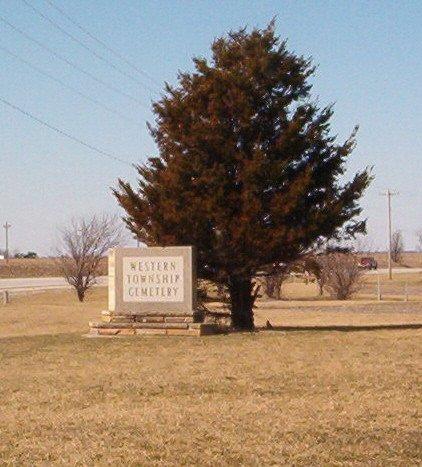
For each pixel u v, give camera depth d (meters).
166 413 11.07
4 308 38.16
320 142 23.92
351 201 23.80
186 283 21.50
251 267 23.28
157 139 24.42
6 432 10.16
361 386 12.90
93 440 9.67
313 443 9.38
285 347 18.12
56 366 15.95
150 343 19.48
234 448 9.19
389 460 8.70
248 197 22.42
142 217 23.86
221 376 14.07
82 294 50.34
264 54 23.53
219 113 23.27
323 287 62.78
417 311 40.75
